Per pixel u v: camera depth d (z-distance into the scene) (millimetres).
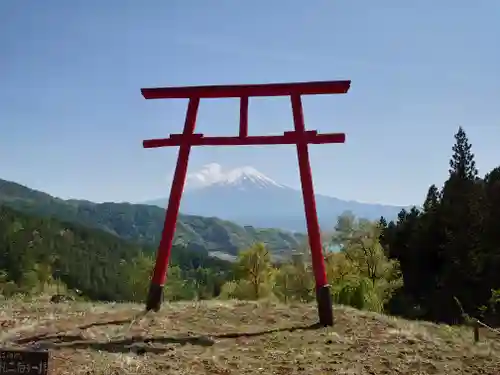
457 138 49344
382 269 35375
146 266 35250
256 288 32031
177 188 13680
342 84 12617
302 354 10188
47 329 11742
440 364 9930
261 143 13133
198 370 9188
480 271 41031
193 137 13602
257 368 9391
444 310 40656
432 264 48781
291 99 13031
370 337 11523
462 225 44188
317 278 12594
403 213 62000
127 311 13820
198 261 98125
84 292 71188
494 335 14219
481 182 49219
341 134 12594
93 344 10461
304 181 12727
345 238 36062
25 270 67500
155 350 10250
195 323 12633
